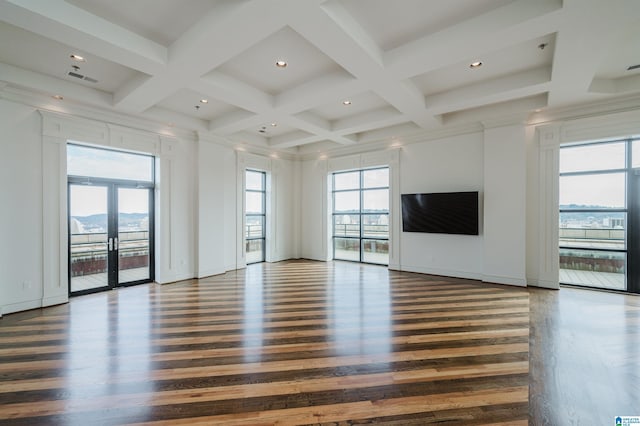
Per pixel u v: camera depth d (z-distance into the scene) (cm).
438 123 581
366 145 753
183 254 621
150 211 599
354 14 294
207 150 656
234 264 719
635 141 486
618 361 279
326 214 848
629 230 493
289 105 470
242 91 436
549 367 269
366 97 507
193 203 642
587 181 524
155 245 599
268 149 816
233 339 328
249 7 252
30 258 430
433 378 251
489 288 534
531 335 337
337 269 728
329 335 338
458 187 612
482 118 553
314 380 248
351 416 205
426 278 621
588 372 261
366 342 320
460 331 348
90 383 244
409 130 648
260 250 838
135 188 577
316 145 828
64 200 463
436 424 197
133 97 441
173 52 338
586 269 529
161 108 547
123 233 561
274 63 387
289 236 887
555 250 519
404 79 404
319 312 414
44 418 203
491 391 233
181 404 217
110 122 509
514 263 547
